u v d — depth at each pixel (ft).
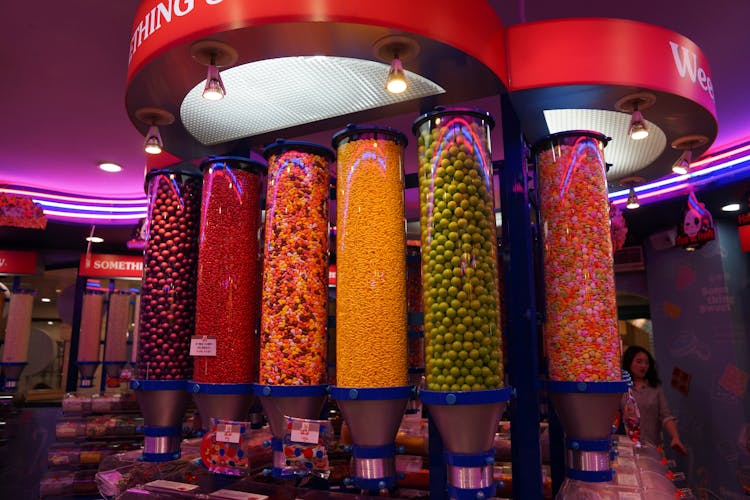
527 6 8.59
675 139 7.61
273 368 5.95
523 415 6.01
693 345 17.93
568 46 6.18
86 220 19.63
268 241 6.24
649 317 20.94
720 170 14.46
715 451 16.93
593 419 5.83
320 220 6.26
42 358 25.66
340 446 7.54
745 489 15.94
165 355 7.11
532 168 8.05
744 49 9.86
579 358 5.84
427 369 5.27
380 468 5.48
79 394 13.50
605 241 6.06
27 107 12.42
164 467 7.30
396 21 4.92
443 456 6.05
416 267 8.48
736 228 17.67
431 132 5.56
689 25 9.16
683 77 6.45
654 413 14.10
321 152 6.42
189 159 8.67
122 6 8.68
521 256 6.29
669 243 18.72
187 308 7.30
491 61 5.83
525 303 6.18
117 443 12.68
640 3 8.57
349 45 5.18
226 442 6.34
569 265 6.01
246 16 4.85
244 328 6.59
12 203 17.83
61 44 9.76
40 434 19.20
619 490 6.00
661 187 15.71
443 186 5.36
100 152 15.47
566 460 6.10
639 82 6.14
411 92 6.38
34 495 12.77
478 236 5.24
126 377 17.60
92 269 23.02
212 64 5.41
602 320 5.87
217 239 6.68
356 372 5.42
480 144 5.49
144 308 7.31
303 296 6.01
